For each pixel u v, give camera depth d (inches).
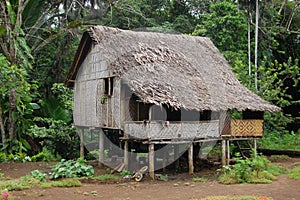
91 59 683.4
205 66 692.1
